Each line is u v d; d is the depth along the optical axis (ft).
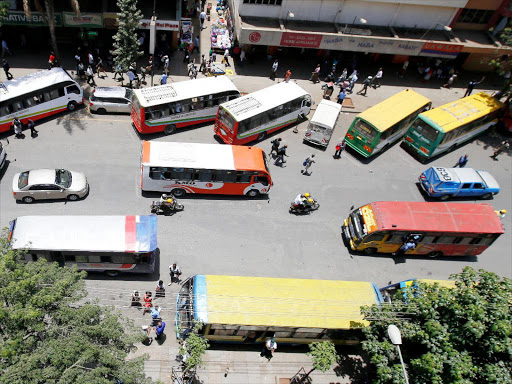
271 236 88.07
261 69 133.39
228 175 88.48
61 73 100.78
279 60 138.72
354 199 99.35
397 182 106.11
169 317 72.08
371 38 126.41
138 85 115.44
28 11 97.50
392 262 88.79
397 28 134.92
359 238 84.99
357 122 105.60
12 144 94.17
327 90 123.54
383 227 81.97
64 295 53.21
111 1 119.14
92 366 52.60
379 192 102.42
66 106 103.60
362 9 128.98
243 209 92.17
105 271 74.49
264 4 124.16
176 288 75.92
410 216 84.43
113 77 118.01
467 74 148.25
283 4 124.77
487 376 49.49
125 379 47.44
